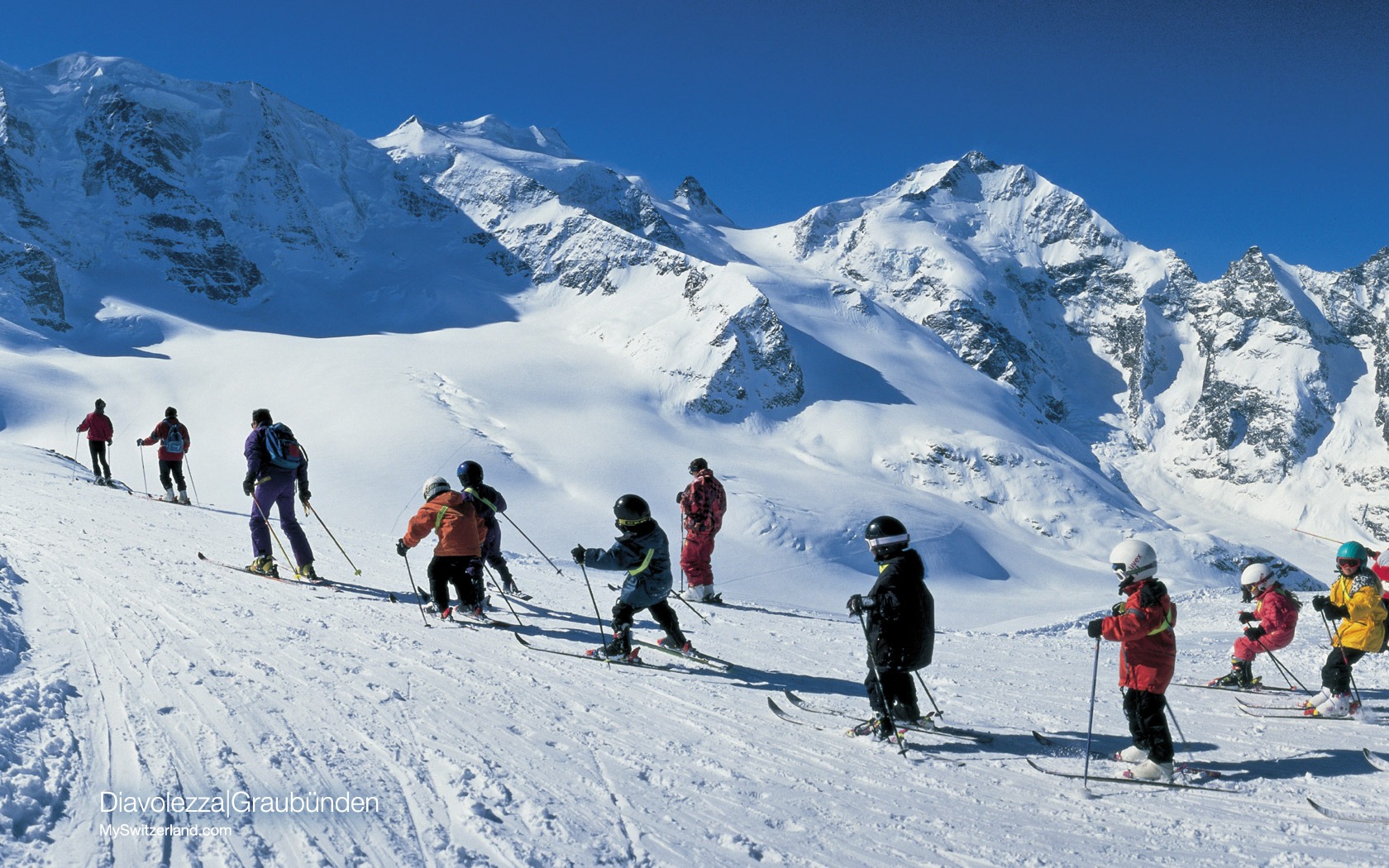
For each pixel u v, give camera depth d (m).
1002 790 4.91
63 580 8.41
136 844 3.46
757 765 5.11
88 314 158.50
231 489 92.69
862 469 135.25
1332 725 6.57
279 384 124.75
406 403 116.12
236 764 4.37
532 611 10.08
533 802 4.27
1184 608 18.45
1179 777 5.20
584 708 6.01
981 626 72.31
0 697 4.65
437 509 8.88
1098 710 6.90
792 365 155.62
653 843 3.95
